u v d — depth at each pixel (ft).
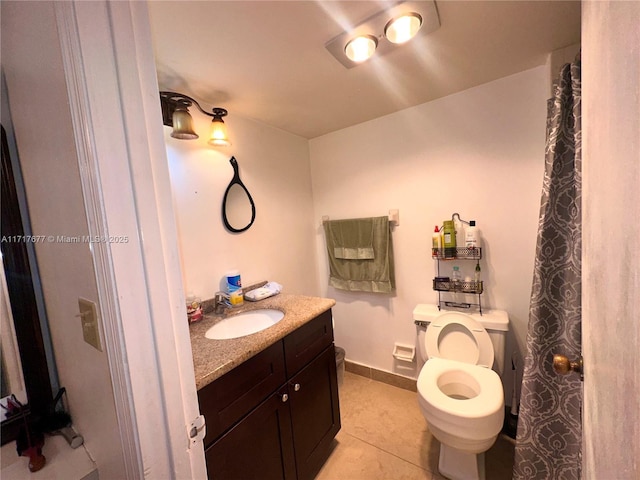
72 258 1.96
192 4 2.78
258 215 5.93
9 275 2.62
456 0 3.01
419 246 6.16
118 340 1.54
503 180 5.16
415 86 5.00
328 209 7.36
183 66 3.86
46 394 2.79
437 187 5.80
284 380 3.87
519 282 5.19
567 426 3.60
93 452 2.37
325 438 4.70
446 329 5.39
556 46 3.98
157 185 1.68
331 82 4.61
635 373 1.10
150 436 1.66
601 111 1.55
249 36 3.34
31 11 1.80
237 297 4.99
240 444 3.19
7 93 2.61
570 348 3.59
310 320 4.38
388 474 4.53
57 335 2.66
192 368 1.91
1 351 2.59
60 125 1.72
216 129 4.65
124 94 1.52
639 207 1.07
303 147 7.26
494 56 4.20
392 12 3.08
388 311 6.77
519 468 3.90
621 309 1.25
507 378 5.38
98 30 1.43
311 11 3.00
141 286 1.60
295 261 6.91
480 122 5.25
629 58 1.15
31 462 2.32
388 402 6.29
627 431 1.17
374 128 6.42
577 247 3.48
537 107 4.72
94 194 1.46
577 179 3.43
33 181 2.40
